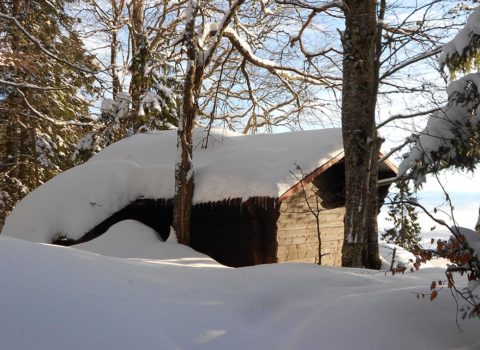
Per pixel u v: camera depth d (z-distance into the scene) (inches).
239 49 467.2
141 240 380.2
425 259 154.9
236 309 162.7
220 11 583.8
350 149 318.0
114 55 803.4
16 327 119.3
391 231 323.6
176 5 773.9
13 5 639.8
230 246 397.1
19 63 582.6
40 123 720.3
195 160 450.3
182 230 389.1
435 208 158.2
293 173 362.9
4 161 729.0
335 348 137.6
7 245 163.5
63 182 473.1
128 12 789.2
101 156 519.5
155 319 139.8
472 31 207.2
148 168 450.3
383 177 485.1
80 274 157.0
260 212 383.9
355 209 313.9
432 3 325.1
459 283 221.3
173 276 188.5
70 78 714.8
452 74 225.9
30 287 137.2
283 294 181.9
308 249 416.2
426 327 149.6
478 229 200.8
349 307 163.5
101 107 659.4
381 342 139.9
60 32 676.7
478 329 150.0
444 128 205.5
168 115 660.1
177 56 647.1
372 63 320.2
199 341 135.0
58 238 442.6
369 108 319.0
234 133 520.4
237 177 381.1
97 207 438.6
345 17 326.6
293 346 140.9
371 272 247.0
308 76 490.0
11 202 694.5
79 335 122.3
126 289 156.3
